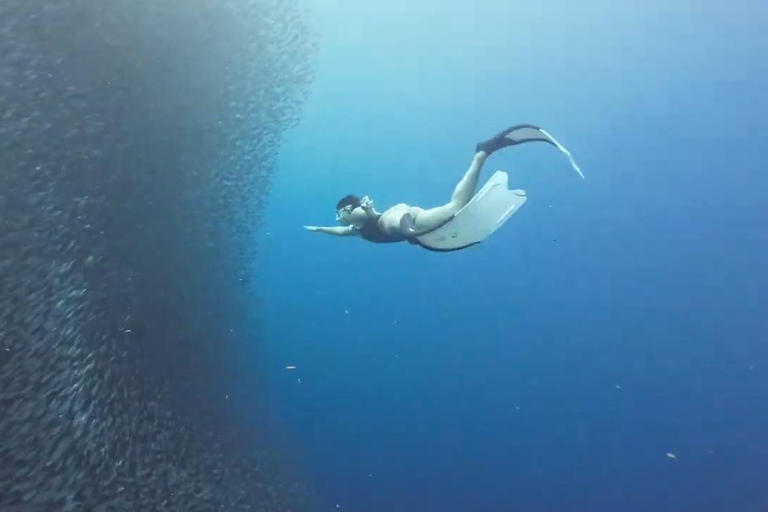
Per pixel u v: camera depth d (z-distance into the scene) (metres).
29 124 5.59
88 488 4.64
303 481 10.48
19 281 5.07
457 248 2.77
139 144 7.50
